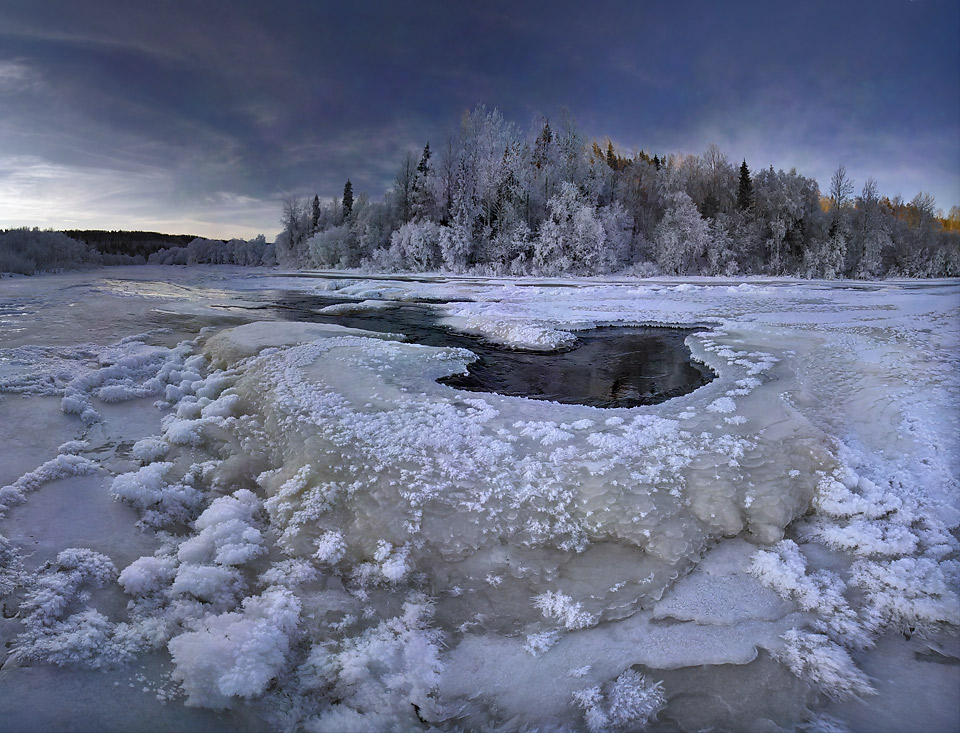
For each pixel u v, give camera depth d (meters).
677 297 23.25
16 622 3.34
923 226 47.16
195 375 8.84
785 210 46.03
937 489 5.16
